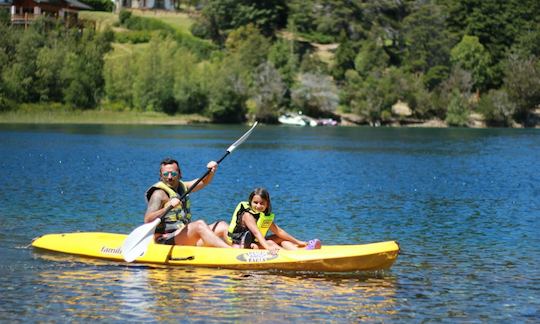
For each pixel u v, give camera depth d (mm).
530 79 141375
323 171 43438
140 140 71938
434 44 151000
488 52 156500
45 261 16828
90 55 125500
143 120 122000
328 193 32094
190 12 184500
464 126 139875
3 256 17328
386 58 147375
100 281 15117
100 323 12523
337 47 161000
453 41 158250
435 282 15617
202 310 13273
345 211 26453
